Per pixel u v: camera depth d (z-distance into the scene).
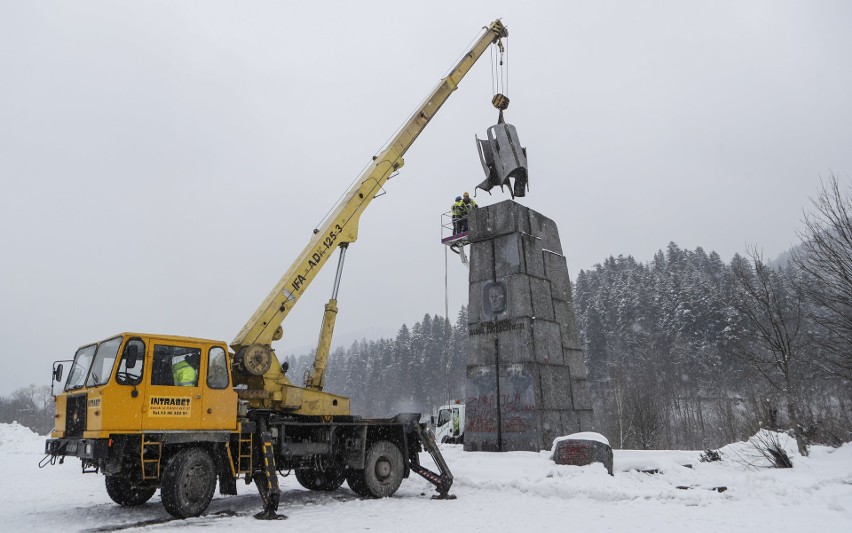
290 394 11.43
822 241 16.52
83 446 8.84
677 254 106.00
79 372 10.09
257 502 11.14
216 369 9.99
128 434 8.89
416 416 12.40
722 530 7.83
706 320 68.94
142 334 9.30
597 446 13.17
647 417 36.09
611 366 59.72
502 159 20.72
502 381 19.08
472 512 9.77
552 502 10.85
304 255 12.92
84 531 8.16
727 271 74.12
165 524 8.61
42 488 13.69
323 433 11.73
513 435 18.41
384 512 9.81
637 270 94.75
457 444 25.86
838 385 23.95
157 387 9.23
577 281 93.06
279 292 12.27
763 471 13.24
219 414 9.79
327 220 13.77
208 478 9.36
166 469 9.08
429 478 11.88
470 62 18.39
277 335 12.19
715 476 12.62
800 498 10.28
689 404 56.75
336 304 13.34
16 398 57.06
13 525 8.75
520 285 19.45
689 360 64.06
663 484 11.96
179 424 9.31
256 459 10.15
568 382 19.95
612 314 82.62
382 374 107.00
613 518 9.00
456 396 95.19
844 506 9.43
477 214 21.20
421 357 102.19
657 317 76.69
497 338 19.58
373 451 11.85
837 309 16.36
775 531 7.65
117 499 10.59
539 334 19.38
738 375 54.88
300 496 12.06
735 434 36.81
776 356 17.56
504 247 20.19
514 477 12.84
